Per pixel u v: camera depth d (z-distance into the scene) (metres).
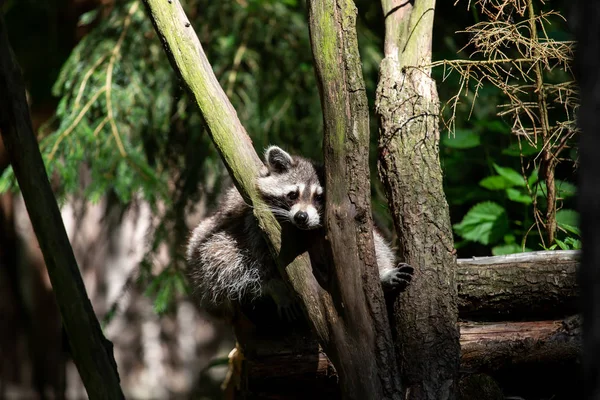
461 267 6.37
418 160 5.89
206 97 5.61
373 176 10.26
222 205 7.71
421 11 6.36
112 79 10.70
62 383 15.05
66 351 5.97
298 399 6.41
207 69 5.65
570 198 8.72
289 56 11.15
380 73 6.30
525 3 7.07
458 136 9.29
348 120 5.34
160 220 10.72
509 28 7.01
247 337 6.57
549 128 7.33
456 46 11.07
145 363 14.53
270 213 5.71
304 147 10.66
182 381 14.67
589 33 2.79
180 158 10.99
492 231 8.59
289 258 5.59
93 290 14.06
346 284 5.32
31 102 12.68
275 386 6.36
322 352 6.28
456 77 9.66
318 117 10.74
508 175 8.80
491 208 8.73
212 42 11.22
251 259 6.96
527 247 8.45
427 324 5.55
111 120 10.28
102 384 5.43
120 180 9.95
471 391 5.77
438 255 5.71
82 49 10.97
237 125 5.72
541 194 8.50
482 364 6.14
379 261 6.46
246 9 11.22
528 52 7.04
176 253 10.47
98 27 11.18
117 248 14.01
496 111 10.22
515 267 6.30
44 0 12.34
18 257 14.67
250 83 10.92
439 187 5.88
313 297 5.50
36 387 14.70
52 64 12.48
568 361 6.08
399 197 5.86
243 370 6.93
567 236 7.77
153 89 10.80
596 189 2.74
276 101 10.88
